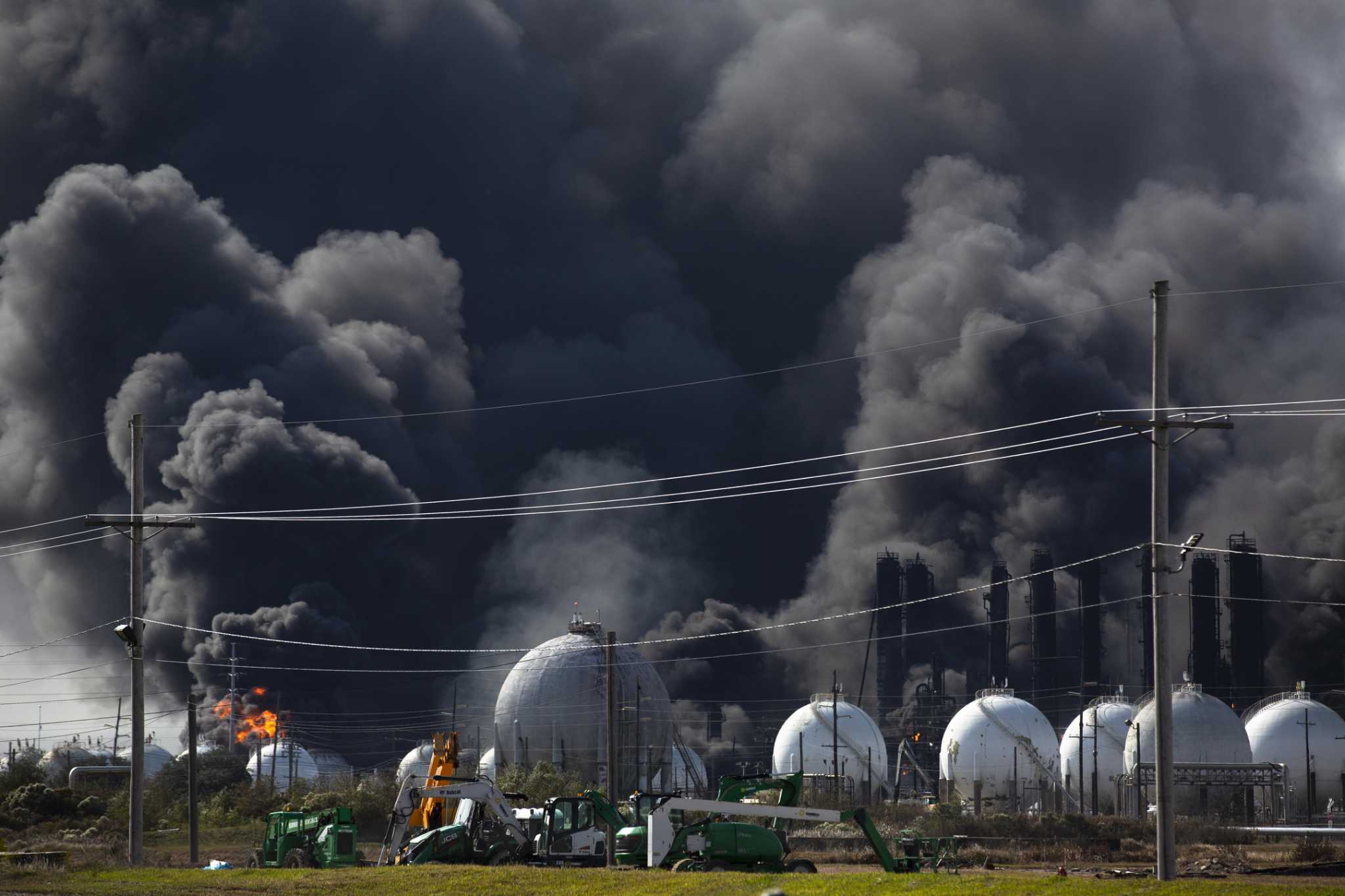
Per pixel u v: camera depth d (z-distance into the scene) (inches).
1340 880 4350.4
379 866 4680.1
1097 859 6752.0
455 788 4820.4
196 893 3718.0
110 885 3892.7
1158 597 3831.2
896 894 3319.4
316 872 4227.4
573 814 4810.5
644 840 4753.9
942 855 5920.3
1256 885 3395.7
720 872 4028.1
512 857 4785.9
